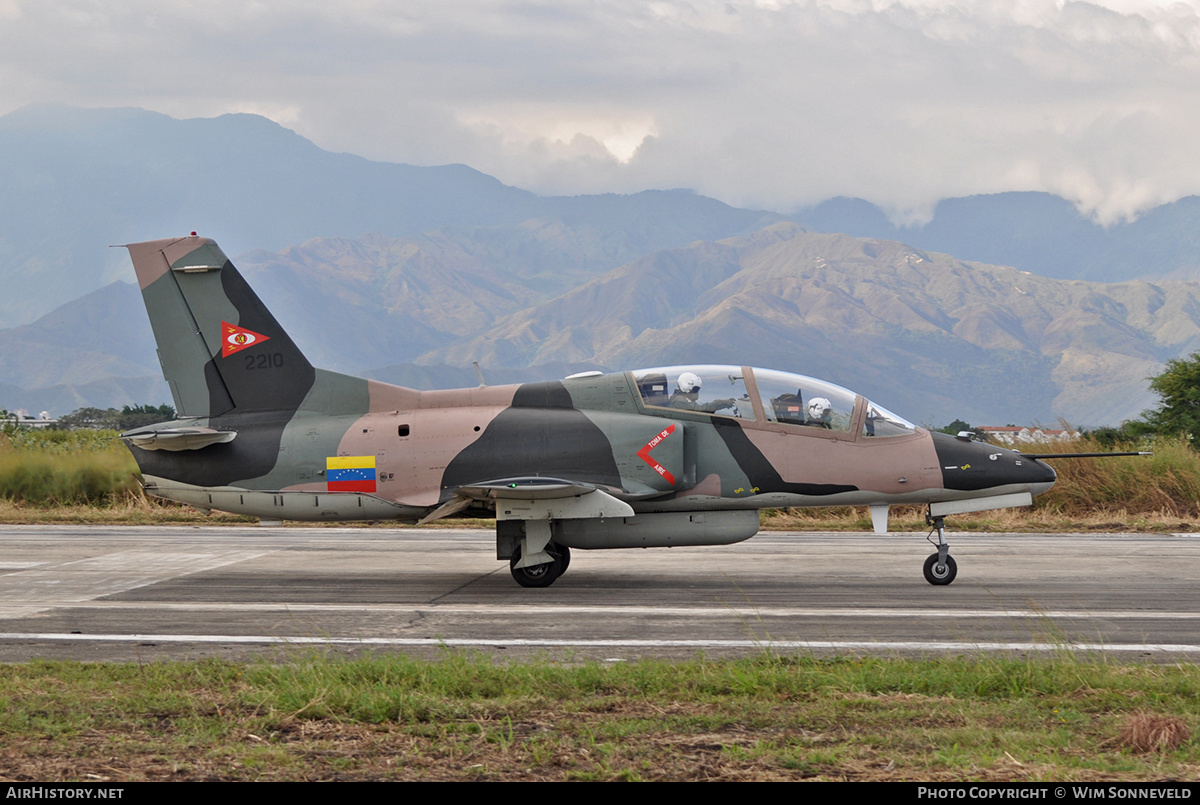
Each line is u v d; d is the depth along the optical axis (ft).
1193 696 56.80
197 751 46.24
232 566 117.91
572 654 69.26
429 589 100.99
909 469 104.06
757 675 59.93
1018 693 57.82
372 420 107.04
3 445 199.41
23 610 88.12
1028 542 144.87
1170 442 196.24
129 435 104.88
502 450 102.94
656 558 125.80
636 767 44.27
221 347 110.01
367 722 51.47
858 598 94.68
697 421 104.99
